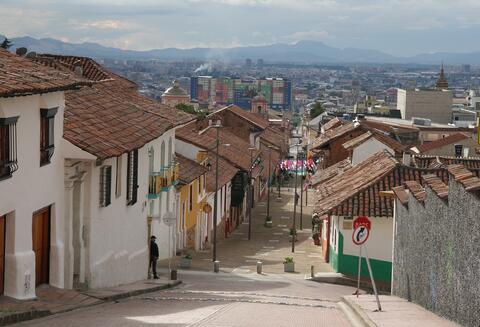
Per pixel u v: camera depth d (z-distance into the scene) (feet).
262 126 338.54
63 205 83.92
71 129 87.04
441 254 74.90
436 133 343.46
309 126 460.55
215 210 164.55
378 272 132.05
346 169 182.91
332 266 149.07
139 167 114.93
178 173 161.07
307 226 246.27
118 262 103.19
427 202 82.07
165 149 142.10
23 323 62.90
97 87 124.06
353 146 190.08
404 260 98.17
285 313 79.66
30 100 73.72
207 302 89.04
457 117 477.36
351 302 90.94
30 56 136.87
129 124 104.22
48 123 78.74
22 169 72.54
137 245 115.03
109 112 105.40
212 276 137.28
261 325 67.51
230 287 118.01
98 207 92.84
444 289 73.36
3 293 72.08
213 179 203.41
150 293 100.22
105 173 93.86
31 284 74.49
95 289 91.76
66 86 77.41
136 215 113.70
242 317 73.20
